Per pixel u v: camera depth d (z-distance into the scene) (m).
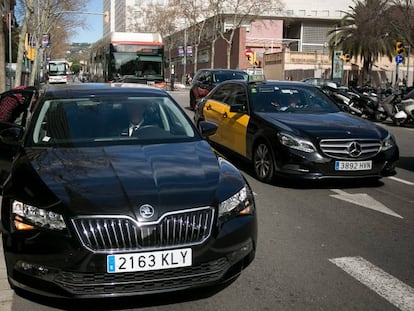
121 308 3.90
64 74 64.88
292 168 7.50
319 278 4.50
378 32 43.41
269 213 6.53
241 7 72.06
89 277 3.58
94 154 4.61
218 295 4.14
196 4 75.00
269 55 63.06
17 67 17.98
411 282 4.45
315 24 87.81
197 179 4.12
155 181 4.02
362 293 4.21
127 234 3.62
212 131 5.81
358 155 7.50
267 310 3.90
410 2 33.62
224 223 3.89
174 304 3.98
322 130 7.62
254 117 8.60
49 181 3.99
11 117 7.72
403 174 9.27
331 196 7.45
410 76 60.69
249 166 9.50
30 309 3.90
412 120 18.06
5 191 4.05
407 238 5.61
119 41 23.02
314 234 5.71
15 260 3.73
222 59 70.56
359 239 5.56
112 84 6.36
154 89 6.18
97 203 3.70
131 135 5.21
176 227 3.71
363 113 20.12
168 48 85.94
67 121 5.31
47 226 3.65
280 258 4.96
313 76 53.41
